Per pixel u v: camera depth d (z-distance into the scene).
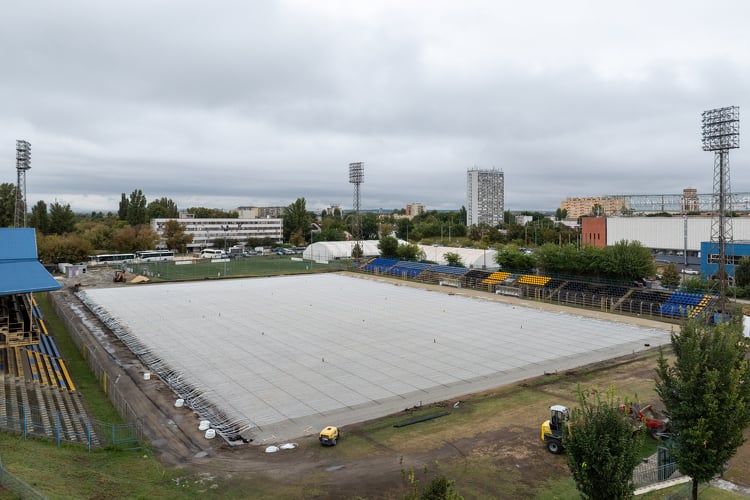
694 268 112.50
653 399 37.34
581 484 18.56
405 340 56.03
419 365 47.06
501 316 69.94
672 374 23.64
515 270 99.44
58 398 36.59
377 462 28.17
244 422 34.22
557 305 78.94
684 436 21.30
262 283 102.31
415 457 28.80
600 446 17.75
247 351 51.22
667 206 135.00
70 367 46.16
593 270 86.88
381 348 52.69
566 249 91.12
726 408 20.52
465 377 43.81
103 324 64.19
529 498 24.25
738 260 92.81
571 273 90.62
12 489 20.75
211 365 46.62
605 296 79.94
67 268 113.38
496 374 44.62
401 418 34.88
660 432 31.00
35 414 32.28
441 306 77.38
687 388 21.19
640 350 52.56
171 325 62.38
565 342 55.72
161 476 26.28
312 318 67.31
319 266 135.38
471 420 34.31
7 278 42.19
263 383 42.03
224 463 28.17
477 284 97.44
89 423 30.52
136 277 105.12
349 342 55.00
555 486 25.39
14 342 41.31
